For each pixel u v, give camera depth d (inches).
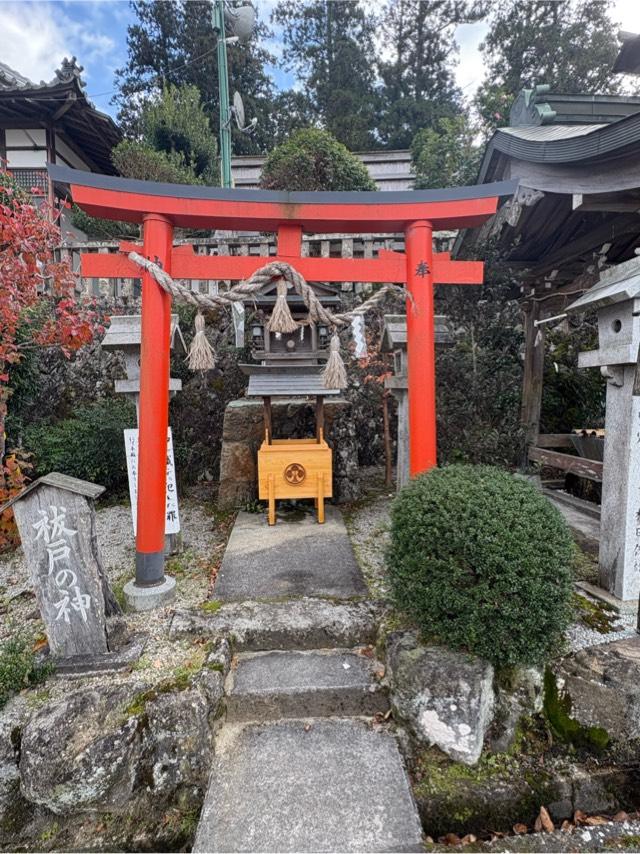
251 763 81.5
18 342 189.5
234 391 249.1
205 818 71.6
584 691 90.5
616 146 109.9
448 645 90.4
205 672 90.2
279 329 109.2
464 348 206.5
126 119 658.2
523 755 86.6
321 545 152.6
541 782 82.0
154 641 102.2
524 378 215.5
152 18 666.2
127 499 216.4
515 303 250.2
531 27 651.5
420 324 124.9
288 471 171.5
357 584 125.0
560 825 80.3
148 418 118.6
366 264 128.7
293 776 78.6
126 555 153.7
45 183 373.1
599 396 249.1
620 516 111.1
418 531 90.2
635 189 122.6
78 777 77.6
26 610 123.5
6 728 83.2
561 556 85.6
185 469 235.3
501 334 220.5
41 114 361.7
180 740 81.1
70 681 91.6
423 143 473.1
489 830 77.9
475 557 84.2
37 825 79.4
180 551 153.8
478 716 82.4
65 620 95.4
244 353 251.4
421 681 85.8
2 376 161.6
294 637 104.7
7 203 205.8
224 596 119.3
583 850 71.7
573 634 100.2
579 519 173.3
